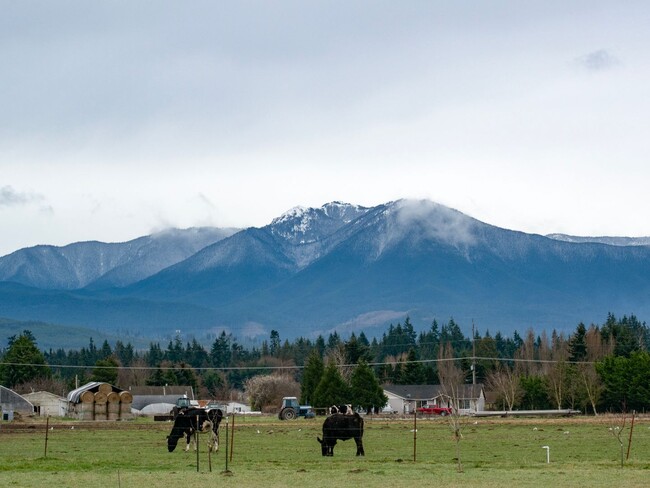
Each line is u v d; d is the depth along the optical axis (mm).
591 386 145500
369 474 50500
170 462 59469
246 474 50875
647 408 148250
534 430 94750
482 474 50312
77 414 136750
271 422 117375
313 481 47875
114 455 65562
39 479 49000
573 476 49219
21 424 111938
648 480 47688
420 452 68125
